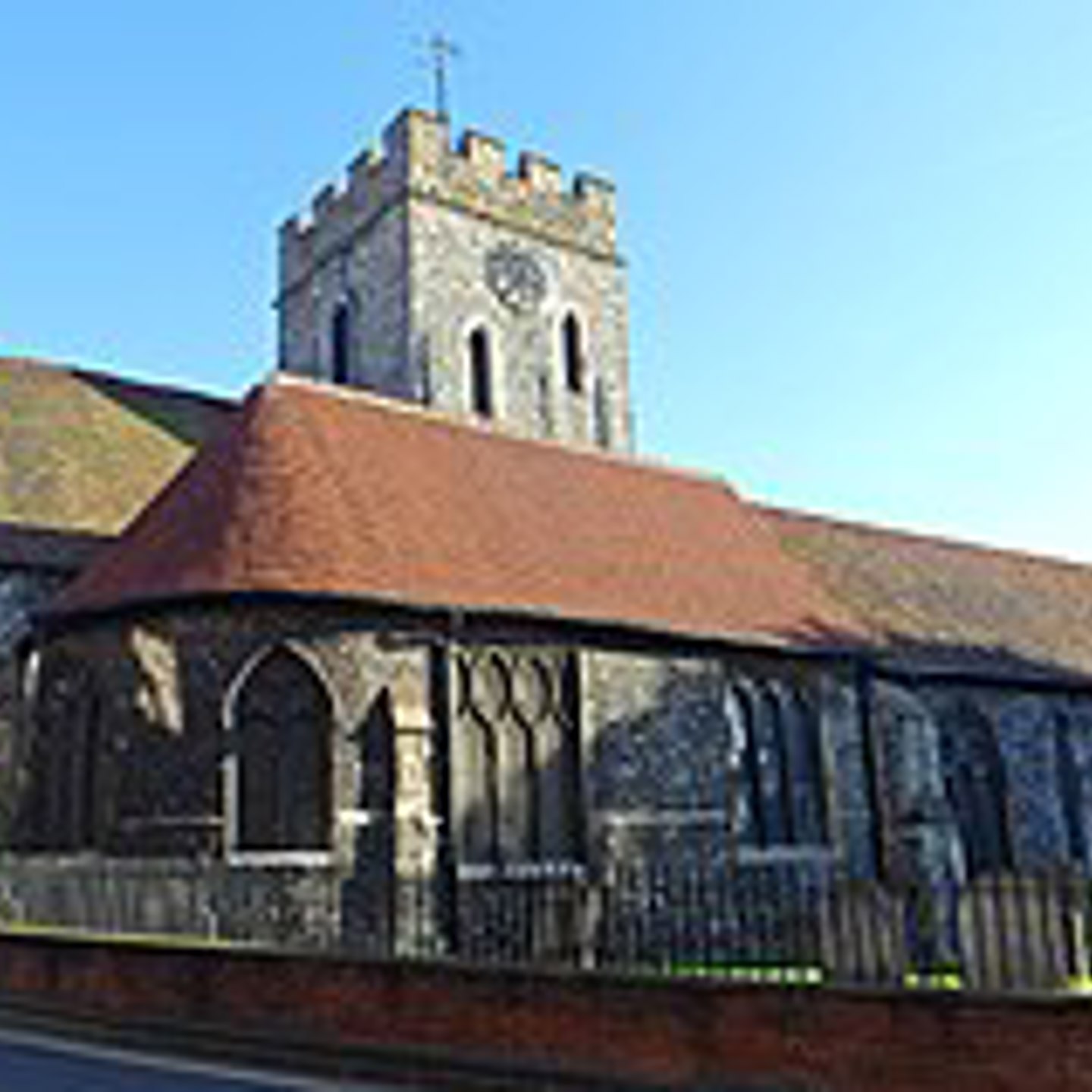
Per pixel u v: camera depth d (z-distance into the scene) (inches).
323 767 708.0
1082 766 1147.9
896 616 1111.0
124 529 970.1
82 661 775.1
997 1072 334.0
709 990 388.2
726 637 882.8
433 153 1334.9
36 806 776.9
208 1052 491.8
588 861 772.6
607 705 819.4
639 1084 393.4
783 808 906.1
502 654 781.9
